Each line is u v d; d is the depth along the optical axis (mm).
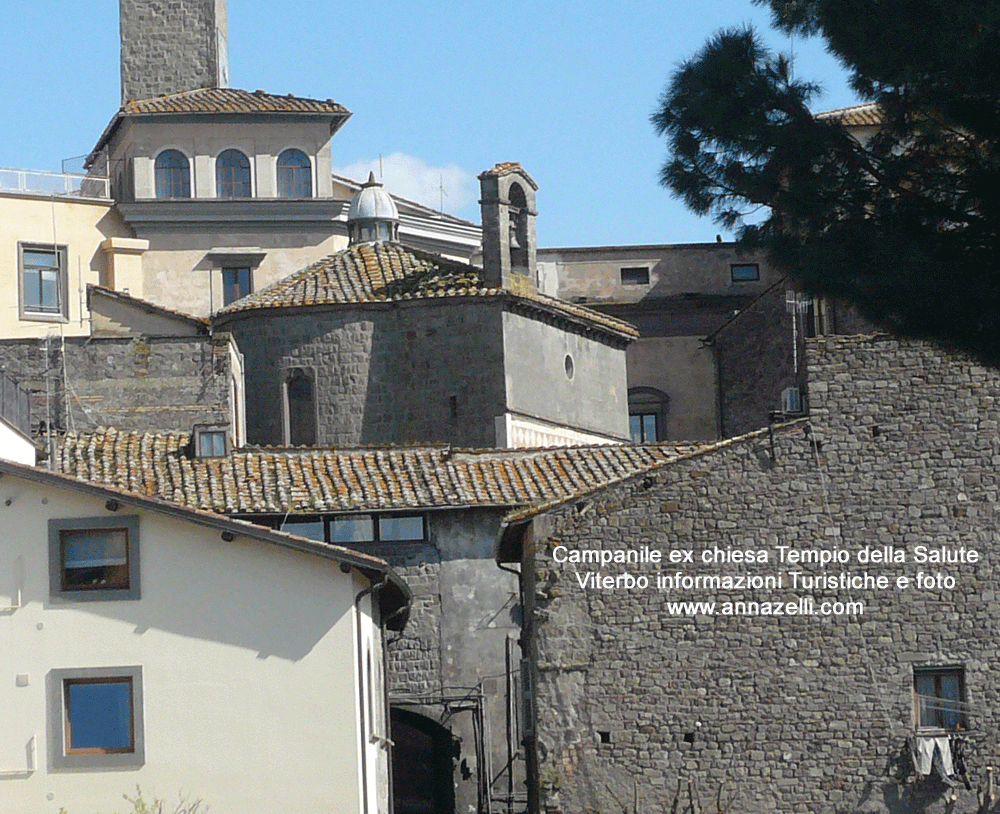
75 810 47812
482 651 64562
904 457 54156
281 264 93062
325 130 94750
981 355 36562
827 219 38375
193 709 48281
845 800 52812
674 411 93250
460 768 64250
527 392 79062
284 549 48906
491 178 79312
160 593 48719
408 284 80250
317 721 48281
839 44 37312
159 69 98062
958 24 35469
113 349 72875
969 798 52750
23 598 48594
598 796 52844
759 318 89188
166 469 65188
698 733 53031
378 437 79188
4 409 61656
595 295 94625
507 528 54656
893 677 53281
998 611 53625
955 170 37469
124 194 94250
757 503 53906
